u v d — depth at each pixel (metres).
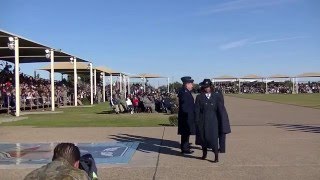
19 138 16.08
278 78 107.75
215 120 11.23
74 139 15.70
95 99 52.16
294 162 10.95
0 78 33.81
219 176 9.58
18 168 10.61
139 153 12.65
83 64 49.41
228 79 112.88
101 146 13.97
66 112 32.06
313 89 107.50
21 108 33.41
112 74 61.31
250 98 65.19
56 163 4.50
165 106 30.44
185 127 12.33
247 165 10.65
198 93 11.63
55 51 36.19
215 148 11.08
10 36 26.95
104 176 9.70
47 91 39.69
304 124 20.77
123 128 19.41
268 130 18.11
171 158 11.79
